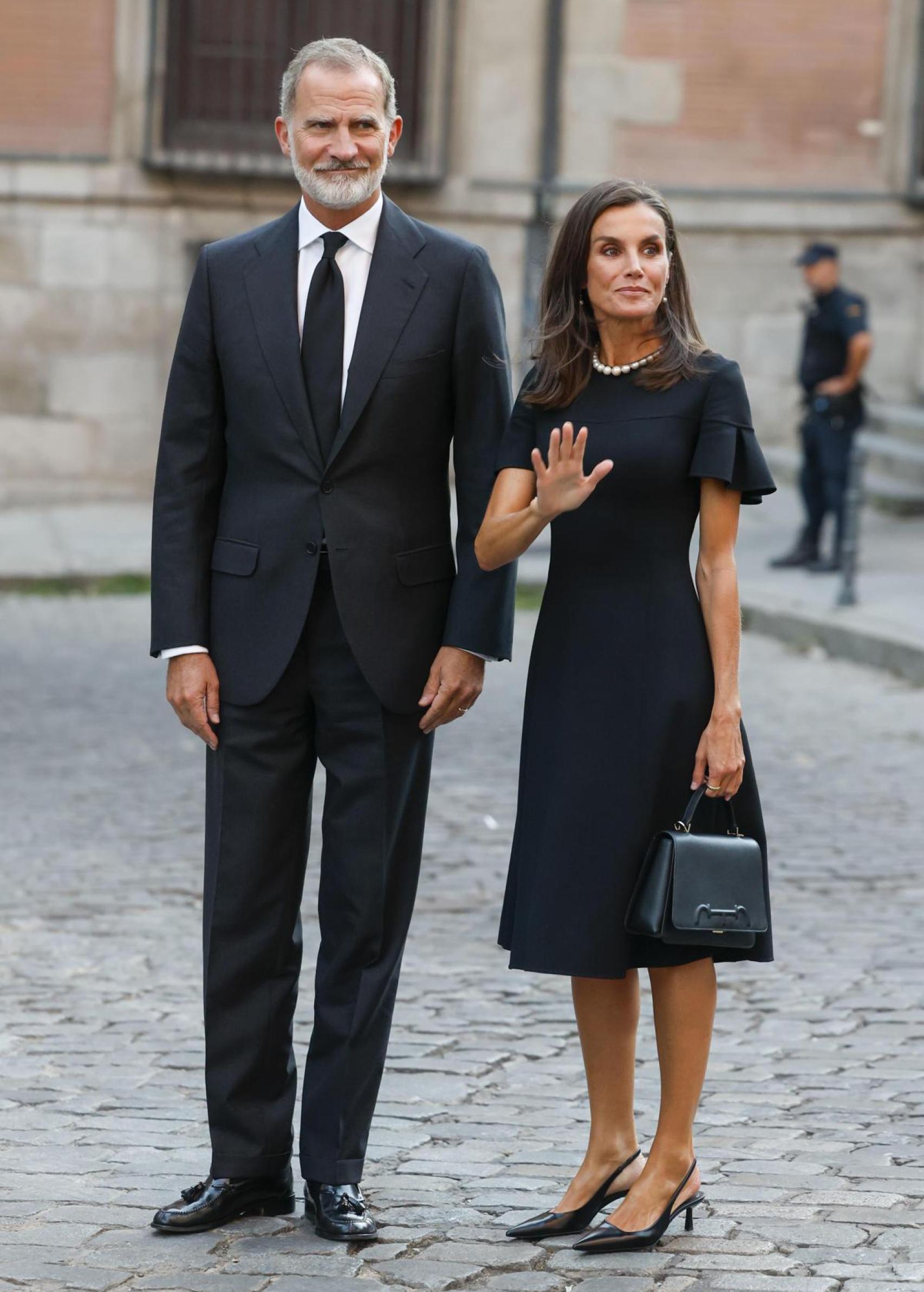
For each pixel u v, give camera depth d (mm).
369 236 9336
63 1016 13227
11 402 42781
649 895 8719
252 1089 9398
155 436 43375
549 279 9156
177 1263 8812
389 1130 10914
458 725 24188
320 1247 9023
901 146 44594
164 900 16453
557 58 43500
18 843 18359
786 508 40906
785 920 15758
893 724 24297
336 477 9258
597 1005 9281
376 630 9242
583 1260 8797
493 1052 12500
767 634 30875
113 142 42406
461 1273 8656
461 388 9398
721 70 44219
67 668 27922
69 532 39781
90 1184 9961
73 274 42625
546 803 9070
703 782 8961
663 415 8969
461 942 15195
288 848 9461
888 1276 8547
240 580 9352
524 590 35188
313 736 9531
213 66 42500
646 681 8953
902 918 15766
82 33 42062
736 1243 8992
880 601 31062
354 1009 9312
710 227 44312
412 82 42969
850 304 33000
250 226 43219
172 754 22516
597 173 44125
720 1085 11758
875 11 44312
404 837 9438
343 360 9289
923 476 40500
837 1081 11789
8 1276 8641
